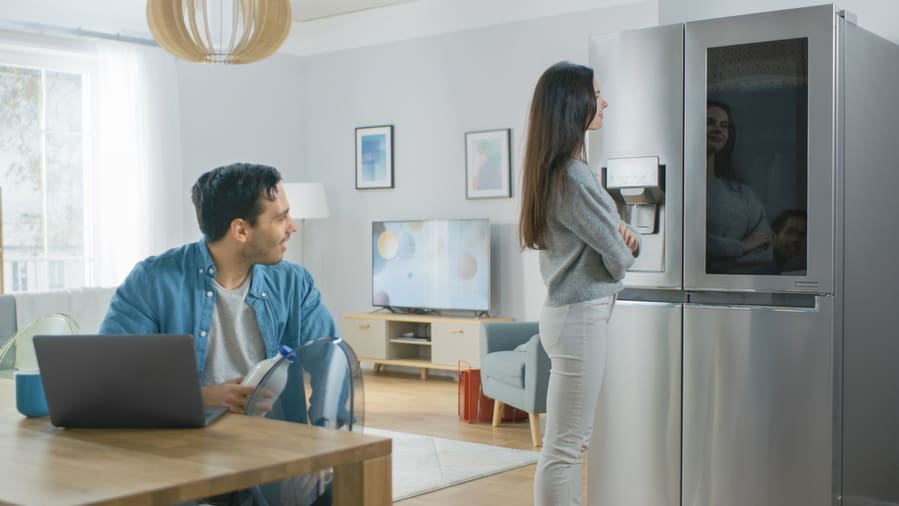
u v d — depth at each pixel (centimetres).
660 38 340
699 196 333
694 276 333
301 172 873
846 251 320
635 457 345
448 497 420
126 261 739
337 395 187
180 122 780
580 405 282
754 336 322
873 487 347
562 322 282
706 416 331
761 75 322
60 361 163
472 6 755
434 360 755
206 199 205
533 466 478
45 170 705
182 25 427
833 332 311
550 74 285
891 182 360
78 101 725
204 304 210
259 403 185
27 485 129
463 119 766
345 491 155
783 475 318
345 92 845
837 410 313
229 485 135
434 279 772
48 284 707
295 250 871
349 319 807
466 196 765
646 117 343
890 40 368
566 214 278
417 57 794
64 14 701
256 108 839
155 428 165
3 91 682
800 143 315
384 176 817
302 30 863
